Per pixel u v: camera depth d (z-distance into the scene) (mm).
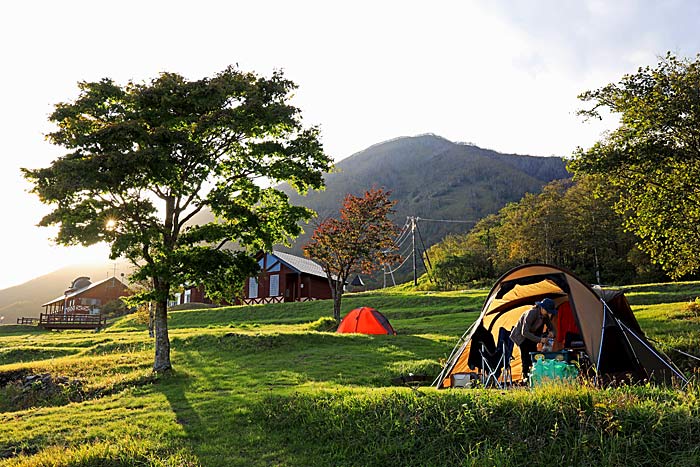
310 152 16297
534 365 9609
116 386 14211
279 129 16578
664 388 7797
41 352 23406
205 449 8195
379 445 7570
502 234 69625
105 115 15070
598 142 18484
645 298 29688
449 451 7051
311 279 53625
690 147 16984
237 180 16578
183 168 15266
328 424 8461
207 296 16359
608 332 10500
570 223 60500
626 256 58875
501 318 12883
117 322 48281
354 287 88375
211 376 14695
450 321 28484
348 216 27969
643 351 10688
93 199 14438
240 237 16359
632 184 18141
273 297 51781
